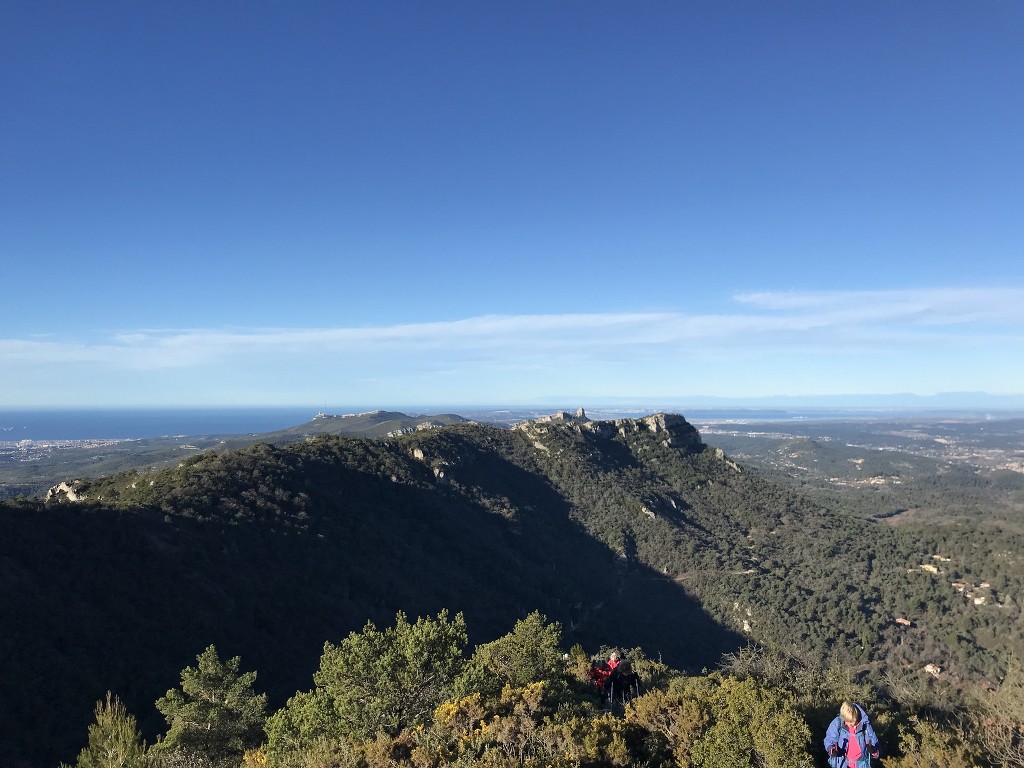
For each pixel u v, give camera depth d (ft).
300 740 42.06
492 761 30.22
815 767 29.60
